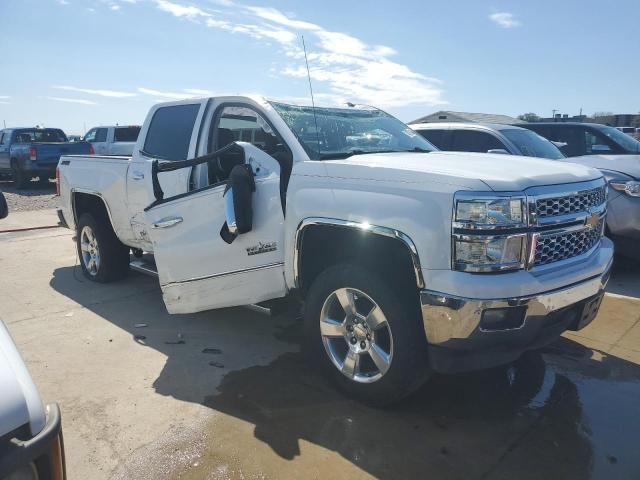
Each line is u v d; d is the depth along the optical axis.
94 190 5.71
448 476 2.70
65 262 7.31
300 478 2.69
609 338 4.46
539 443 2.98
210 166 4.46
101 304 5.43
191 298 4.15
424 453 2.89
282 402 3.43
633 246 6.07
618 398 3.49
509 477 2.69
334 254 3.68
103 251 5.99
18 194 16.38
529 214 2.85
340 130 4.21
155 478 2.69
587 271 3.17
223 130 4.50
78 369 3.92
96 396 3.52
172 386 3.66
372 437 3.03
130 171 5.18
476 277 2.76
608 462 2.81
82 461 2.83
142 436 3.06
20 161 17.47
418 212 2.90
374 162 3.30
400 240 2.96
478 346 2.83
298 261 3.54
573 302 3.09
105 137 18.61
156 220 4.18
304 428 3.12
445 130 7.88
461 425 3.16
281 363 4.02
